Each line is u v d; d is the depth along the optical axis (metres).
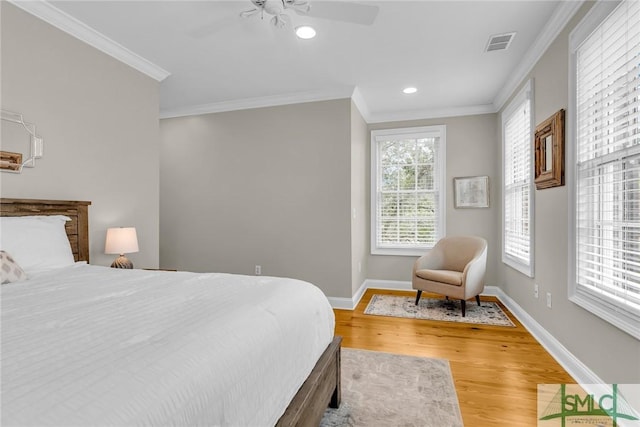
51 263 1.97
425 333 3.09
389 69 3.27
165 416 0.69
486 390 2.09
